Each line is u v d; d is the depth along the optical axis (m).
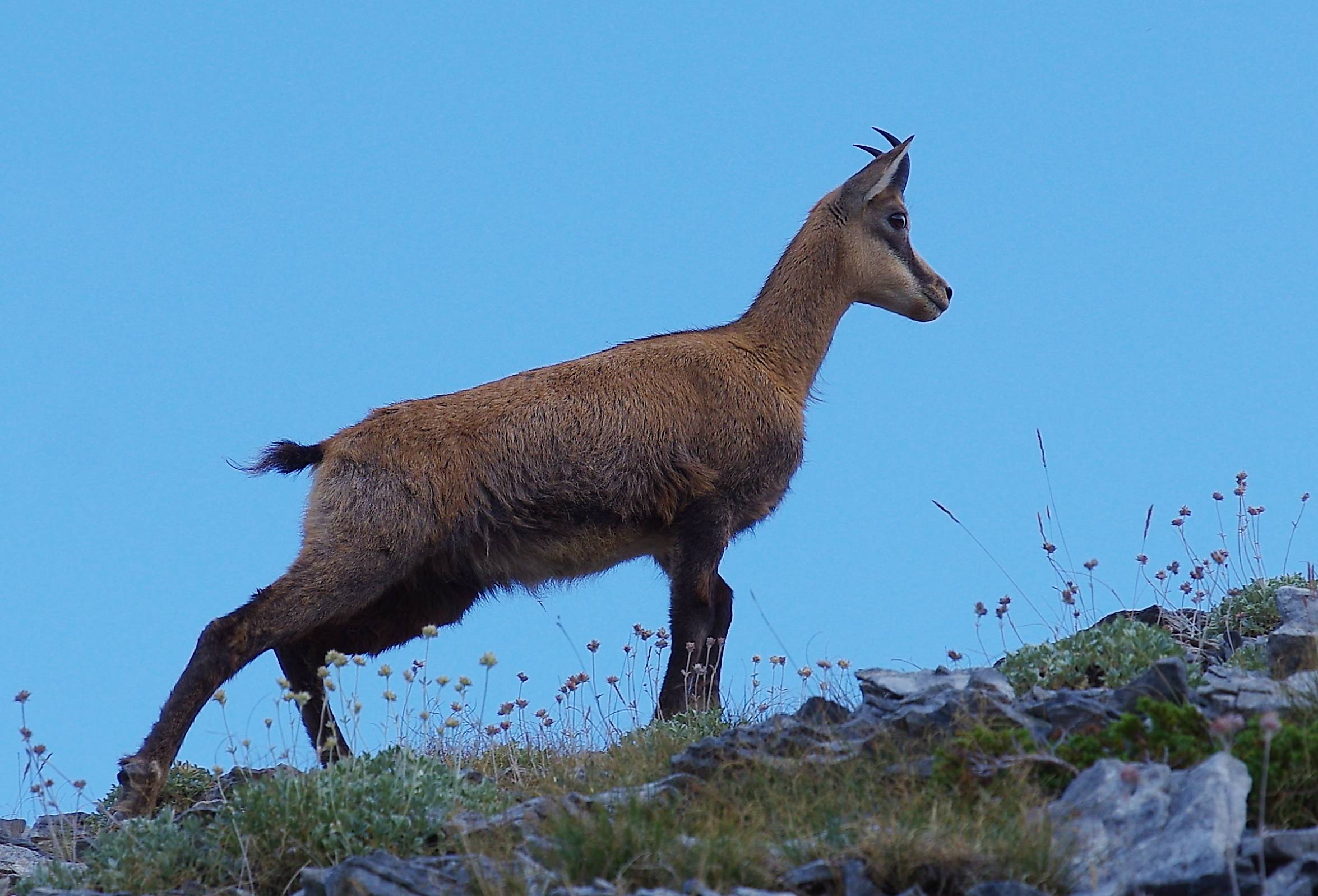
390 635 29.22
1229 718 15.63
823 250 33.00
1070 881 14.62
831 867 15.31
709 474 29.98
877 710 21.23
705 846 15.67
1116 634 23.00
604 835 16.45
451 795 20.17
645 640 29.19
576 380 29.41
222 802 22.03
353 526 26.94
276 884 19.17
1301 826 15.62
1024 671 22.34
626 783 20.45
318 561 26.62
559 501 28.66
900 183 34.06
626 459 29.12
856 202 33.31
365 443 27.55
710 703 27.95
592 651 26.16
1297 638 22.38
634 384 29.67
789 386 32.12
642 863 15.95
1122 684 21.56
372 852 18.78
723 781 18.88
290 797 19.92
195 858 19.94
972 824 15.73
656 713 28.73
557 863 16.31
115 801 24.83
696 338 31.47
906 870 14.94
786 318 32.53
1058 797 17.16
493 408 28.48
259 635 25.97
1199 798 14.82
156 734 24.86
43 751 22.45
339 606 26.77
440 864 17.59
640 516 29.67
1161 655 22.11
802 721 20.92
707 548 30.02
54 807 22.91
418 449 27.69
